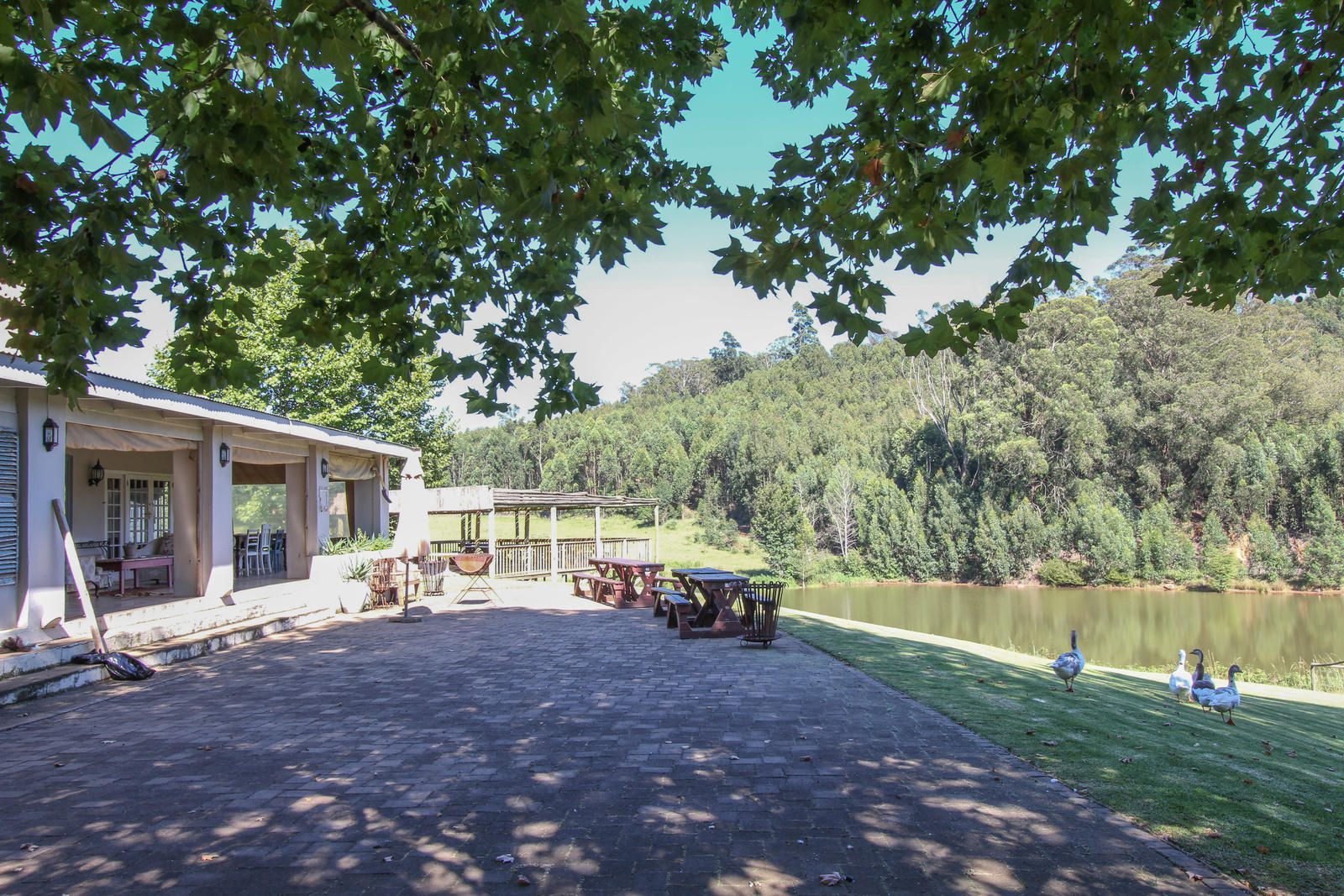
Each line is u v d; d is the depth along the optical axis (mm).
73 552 9219
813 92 5523
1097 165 3838
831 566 62844
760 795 4984
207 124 3326
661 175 5348
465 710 7301
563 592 19594
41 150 3500
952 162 3443
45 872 3953
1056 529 55625
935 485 61719
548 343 5578
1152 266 62188
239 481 20984
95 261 3645
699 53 5238
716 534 73562
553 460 89812
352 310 5102
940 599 51312
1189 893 3695
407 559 14609
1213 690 9039
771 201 3730
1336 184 4270
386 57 4352
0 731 6613
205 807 4836
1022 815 4672
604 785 5188
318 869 3963
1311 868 3963
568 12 2881
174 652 9852
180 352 4637
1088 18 3158
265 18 3043
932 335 3725
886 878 3832
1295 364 60062
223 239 4293
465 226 5301
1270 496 52375
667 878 3838
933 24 3541
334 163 4602
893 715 7098
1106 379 58531
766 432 82625
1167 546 51500
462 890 3727
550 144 3846
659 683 8516
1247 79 3885
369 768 5586
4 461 8727
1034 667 11945
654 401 131375
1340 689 26078
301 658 10133
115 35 3676
